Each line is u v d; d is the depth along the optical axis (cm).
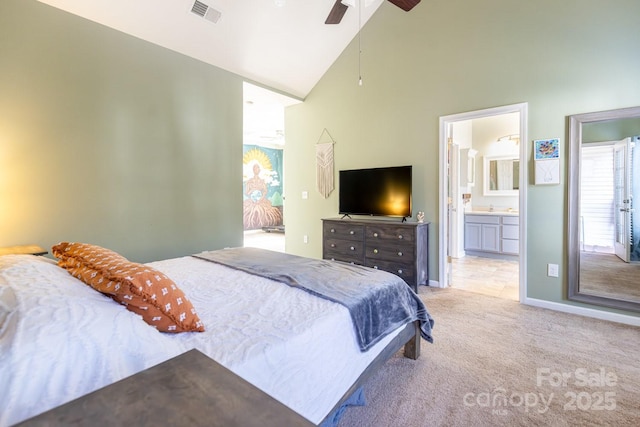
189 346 105
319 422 120
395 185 372
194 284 174
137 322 97
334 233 407
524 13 295
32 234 244
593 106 265
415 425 148
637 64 248
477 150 577
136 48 298
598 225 275
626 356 207
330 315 135
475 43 323
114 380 75
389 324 170
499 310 291
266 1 318
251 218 855
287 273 192
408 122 376
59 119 254
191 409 55
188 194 345
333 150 454
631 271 264
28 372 66
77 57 262
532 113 294
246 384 64
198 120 351
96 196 276
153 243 316
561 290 287
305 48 400
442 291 347
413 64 368
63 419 52
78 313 86
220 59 361
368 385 178
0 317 78
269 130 725
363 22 399
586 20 265
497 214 516
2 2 227
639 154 262
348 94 431
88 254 140
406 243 343
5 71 229
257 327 122
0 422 58
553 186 286
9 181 233
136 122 300
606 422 149
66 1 250
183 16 300
